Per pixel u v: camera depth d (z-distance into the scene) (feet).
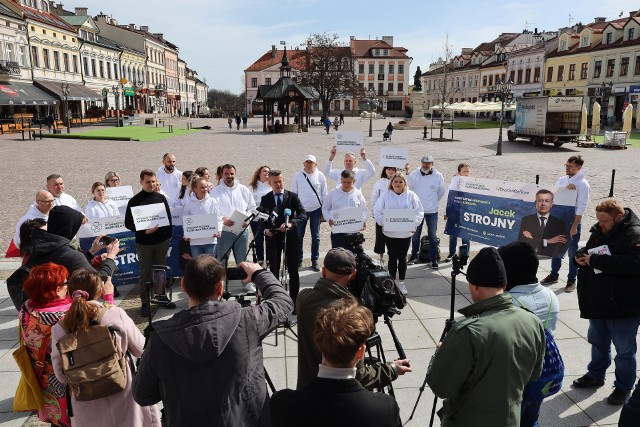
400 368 9.46
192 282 7.98
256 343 8.41
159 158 80.18
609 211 13.38
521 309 9.08
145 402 8.12
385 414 6.81
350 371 7.06
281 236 21.22
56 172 63.31
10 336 18.88
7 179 57.82
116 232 23.56
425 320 20.02
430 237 26.61
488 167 71.61
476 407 8.57
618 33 168.14
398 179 22.99
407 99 309.83
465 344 8.41
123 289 23.94
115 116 200.75
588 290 13.91
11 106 143.13
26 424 13.51
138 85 239.91
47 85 152.76
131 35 248.93
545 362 10.12
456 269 11.93
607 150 96.32
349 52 218.18
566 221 22.38
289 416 6.89
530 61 219.61
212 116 326.03
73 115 173.47
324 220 25.79
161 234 20.68
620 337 13.64
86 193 49.24
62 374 10.24
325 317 7.18
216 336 7.68
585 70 182.91
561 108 101.40
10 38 140.15
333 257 10.32
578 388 15.02
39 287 11.00
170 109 303.27
